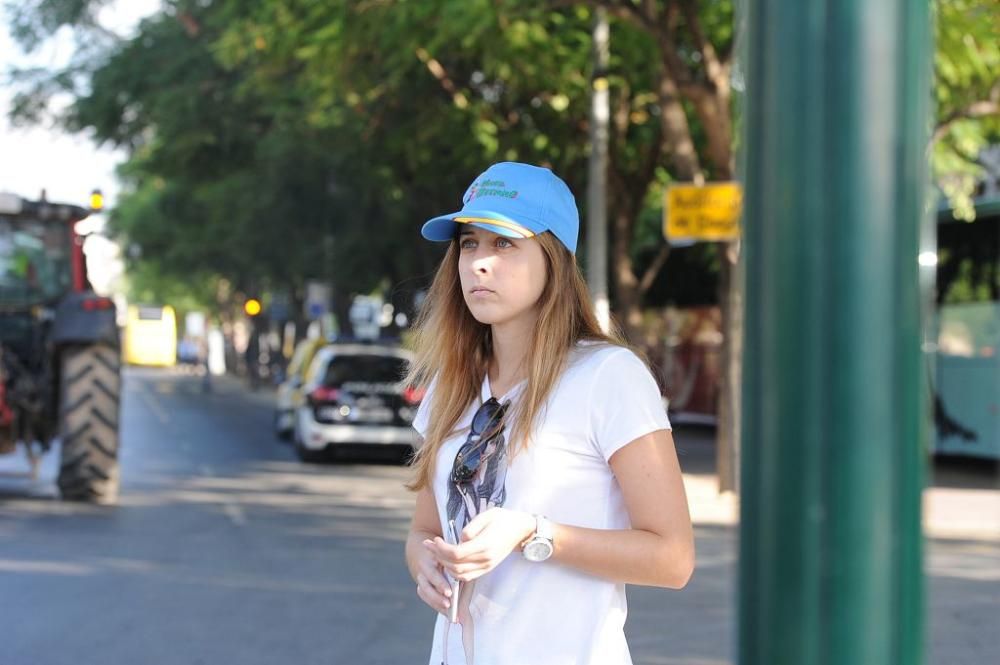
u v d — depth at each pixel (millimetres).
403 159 25609
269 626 8398
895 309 1345
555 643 2492
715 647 8031
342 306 40875
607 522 2527
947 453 21750
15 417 14641
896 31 1349
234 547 11789
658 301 32406
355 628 8367
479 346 2801
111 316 14773
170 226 46750
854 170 1339
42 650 7664
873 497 1342
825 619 1351
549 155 22391
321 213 32750
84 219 15789
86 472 14641
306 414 21297
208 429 29891
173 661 7410
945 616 9117
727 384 16453
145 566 10648
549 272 2631
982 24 13367
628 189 23000
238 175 31875
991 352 20797
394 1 16047
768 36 1383
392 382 21375
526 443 2525
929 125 1395
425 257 31000
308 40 17188
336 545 12062
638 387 2516
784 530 1366
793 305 1358
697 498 16578
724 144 16234
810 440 1351
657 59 17562
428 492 2889
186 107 26734
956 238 21438
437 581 2588
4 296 15328
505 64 17172
